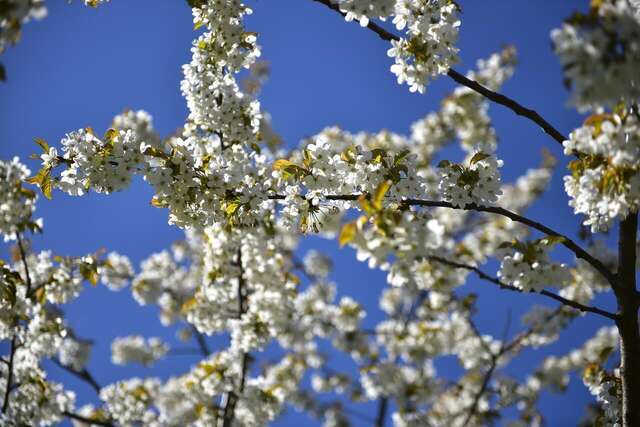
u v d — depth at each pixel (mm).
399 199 4598
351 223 3402
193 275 11656
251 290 7863
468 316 9523
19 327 5980
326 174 4723
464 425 8570
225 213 4789
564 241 4500
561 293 9477
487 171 4613
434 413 11422
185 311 8102
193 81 5242
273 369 11484
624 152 3266
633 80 2723
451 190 4621
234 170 4684
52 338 6129
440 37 4516
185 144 4770
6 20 2949
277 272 7203
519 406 11406
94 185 4621
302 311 11453
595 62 2686
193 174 4602
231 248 7027
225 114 5250
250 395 7922
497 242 11266
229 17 5105
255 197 4719
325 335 11727
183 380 10094
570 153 3945
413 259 3408
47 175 4703
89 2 5105
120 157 4578
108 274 11219
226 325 7910
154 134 8391
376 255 3348
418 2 4641
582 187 3934
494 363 8922
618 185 3648
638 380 4383
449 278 9242
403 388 11094
